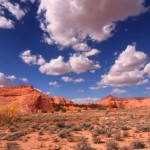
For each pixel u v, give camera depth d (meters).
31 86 116.19
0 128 33.75
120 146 17.78
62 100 126.75
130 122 37.72
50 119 46.78
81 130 29.67
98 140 20.17
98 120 45.50
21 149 17.73
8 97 102.00
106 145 17.52
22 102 91.56
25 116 56.00
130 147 16.64
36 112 80.62
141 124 33.22
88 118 50.06
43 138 23.56
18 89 111.00
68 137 23.33
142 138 22.03
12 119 41.31
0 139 23.08
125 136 23.41
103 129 27.73
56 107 97.81
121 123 36.22
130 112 69.62
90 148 16.50
